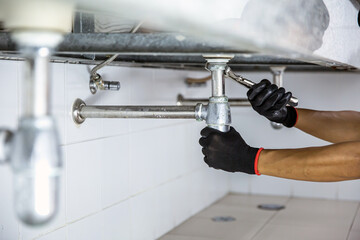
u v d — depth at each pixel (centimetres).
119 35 57
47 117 39
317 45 69
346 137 115
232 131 80
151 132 144
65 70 103
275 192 205
